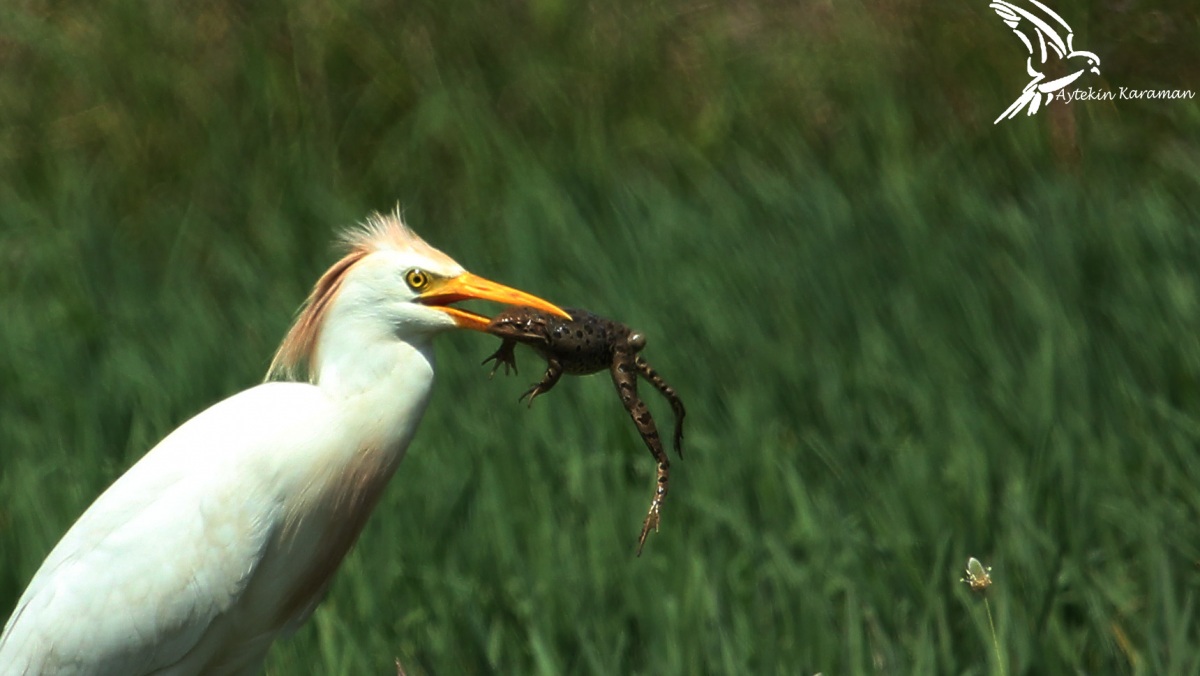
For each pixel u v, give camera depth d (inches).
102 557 302.5
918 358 461.4
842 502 399.9
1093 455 398.3
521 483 415.2
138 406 467.8
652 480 419.8
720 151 679.1
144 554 300.5
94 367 494.6
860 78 697.0
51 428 460.4
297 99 716.7
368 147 710.5
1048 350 430.6
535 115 709.9
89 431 442.3
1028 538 354.6
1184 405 428.5
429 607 370.9
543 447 432.1
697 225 558.6
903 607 345.7
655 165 681.0
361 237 301.4
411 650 349.4
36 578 312.7
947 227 559.5
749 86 708.0
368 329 297.4
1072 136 653.3
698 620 341.4
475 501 404.8
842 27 720.3
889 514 379.9
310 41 726.5
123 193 690.2
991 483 391.2
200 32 729.6
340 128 717.3
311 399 306.2
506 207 626.2
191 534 300.5
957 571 351.3
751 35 732.0
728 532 389.7
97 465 426.0
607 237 555.8
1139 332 452.1
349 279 298.2
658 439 286.5
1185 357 433.1
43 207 662.5
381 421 299.7
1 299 581.3
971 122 674.2
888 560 364.5
